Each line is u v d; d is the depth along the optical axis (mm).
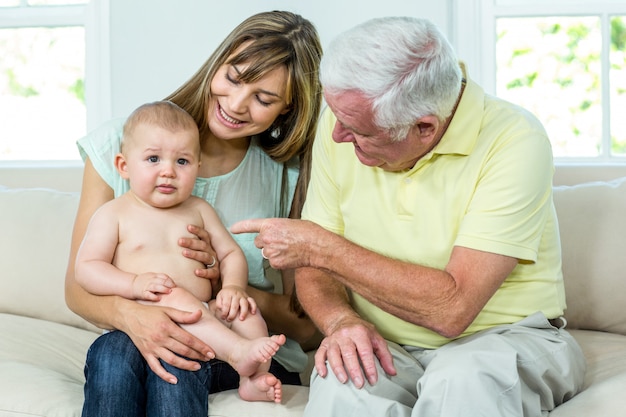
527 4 3166
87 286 1939
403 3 3098
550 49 3213
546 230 1941
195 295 1987
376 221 1944
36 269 2613
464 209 1852
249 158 2260
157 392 1792
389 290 1762
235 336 1855
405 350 1976
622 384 1814
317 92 2195
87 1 3486
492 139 1840
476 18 3109
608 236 2422
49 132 3598
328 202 2066
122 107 3250
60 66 3572
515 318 1900
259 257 2246
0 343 2264
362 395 1665
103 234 1974
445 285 1746
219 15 3178
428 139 1794
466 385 1588
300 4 3129
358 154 1843
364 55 1692
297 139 2219
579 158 3158
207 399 1854
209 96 2092
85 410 1753
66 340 2398
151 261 1972
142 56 3227
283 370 2209
